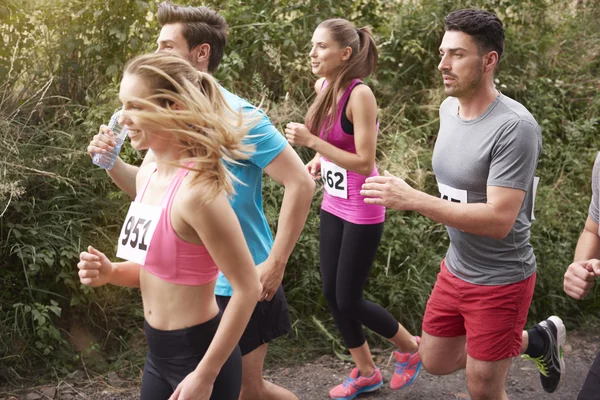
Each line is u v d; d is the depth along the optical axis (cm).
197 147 207
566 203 572
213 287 219
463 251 303
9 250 432
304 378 430
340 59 360
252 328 278
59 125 486
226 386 220
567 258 544
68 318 442
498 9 667
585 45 700
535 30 687
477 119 288
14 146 433
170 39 292
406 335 398
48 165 457
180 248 209
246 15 565
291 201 272
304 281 475
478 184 289
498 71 643
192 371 216
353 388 400
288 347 462
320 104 365
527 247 301
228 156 214
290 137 364
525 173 277
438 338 326
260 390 286
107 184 471
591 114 647
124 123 208
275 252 273
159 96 202
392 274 504
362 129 354
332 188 375
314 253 485
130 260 220
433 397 405
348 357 455
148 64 205
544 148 601
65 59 522
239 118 216
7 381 404
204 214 199
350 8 621
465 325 310
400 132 573
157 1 534
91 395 398
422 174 544
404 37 624
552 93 647
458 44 284
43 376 411
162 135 207
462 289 306
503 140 278
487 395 305
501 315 297
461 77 286
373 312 385
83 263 222
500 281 295
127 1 519
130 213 223
